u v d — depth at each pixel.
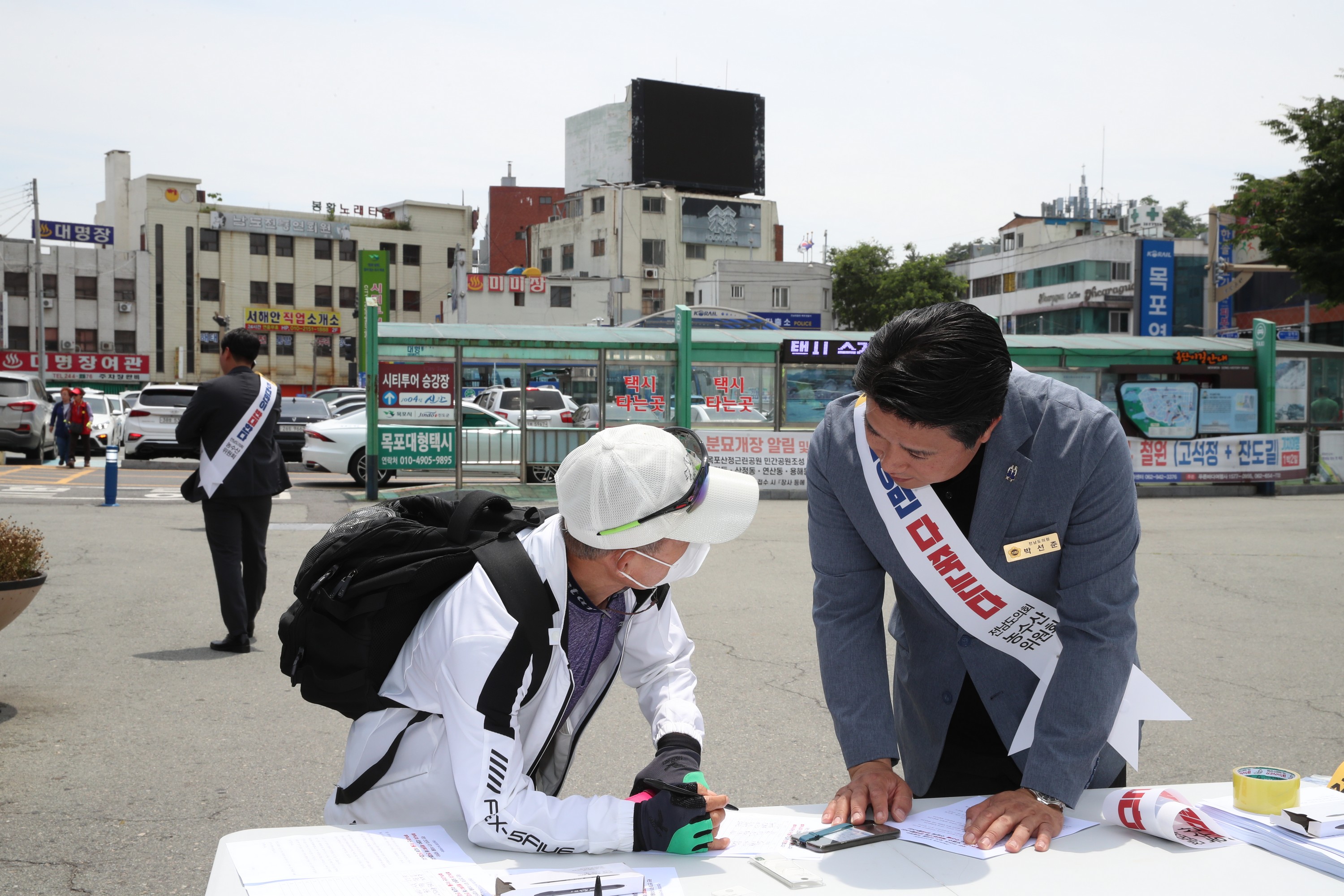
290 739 4.36
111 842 3.30
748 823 1.86
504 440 15.26
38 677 5.25
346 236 57.53
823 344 15.96
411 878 1.51
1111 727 1.89
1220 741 4.48
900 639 2.33
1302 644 6.32
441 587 1.75
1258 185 19.47
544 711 1.75
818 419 16.11
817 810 1.95
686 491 1.67
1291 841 1.67
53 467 19.69
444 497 1.97
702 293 52.97
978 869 1.62
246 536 5.88
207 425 5.67
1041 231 56.38
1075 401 1.89
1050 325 52.47
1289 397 17.19
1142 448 16.36
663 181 56.25
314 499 14.72
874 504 1.97
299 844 1.64
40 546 4.86
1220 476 16.59
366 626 1.75
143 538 10.12
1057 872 1.61
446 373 14.89
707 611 7.28
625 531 1.65
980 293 58.66
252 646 5.95
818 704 5.01
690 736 1.93
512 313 51.53
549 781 2.00
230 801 3.66
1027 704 2.08
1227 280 29.06
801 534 11.61
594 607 1.85
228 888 1.47
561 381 15.51
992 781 2.21
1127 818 1.77
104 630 6.30
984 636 2.02
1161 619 7.05
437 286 59.91
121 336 52.25
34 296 50.09
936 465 1.72
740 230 57.47
